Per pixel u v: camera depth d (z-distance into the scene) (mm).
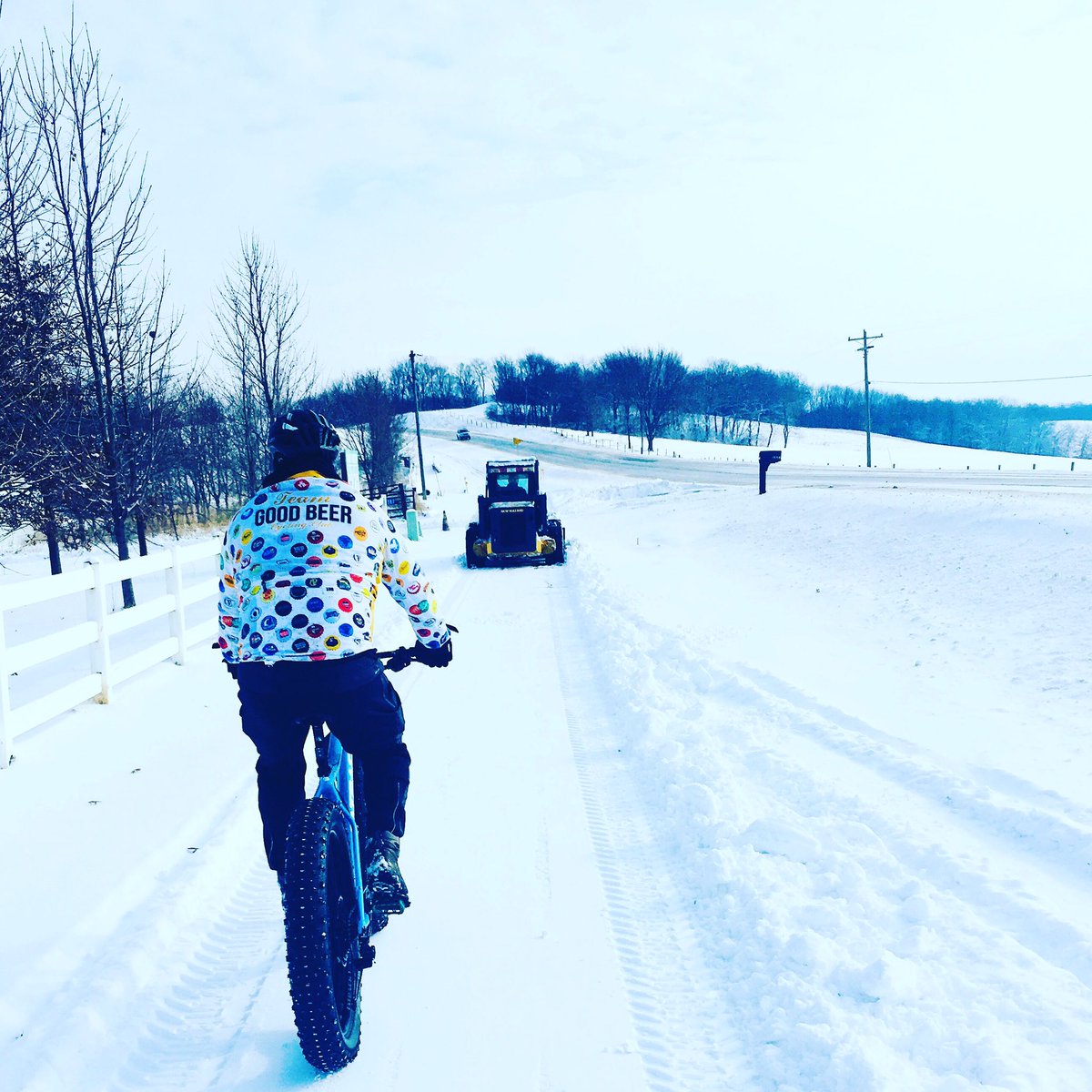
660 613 11422
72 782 5105
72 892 3709
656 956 3365
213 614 11672
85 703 6902
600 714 6844
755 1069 2676
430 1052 2754
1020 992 2951
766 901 3615
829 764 5578
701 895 3861
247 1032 2891
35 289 11422
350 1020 2641
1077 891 3820
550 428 125438
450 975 3225
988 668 7934
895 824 4469
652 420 97688
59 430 12070
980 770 5355
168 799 4816
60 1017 2836
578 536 24641
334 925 2539
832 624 10555
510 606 12477
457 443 95375
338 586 2570
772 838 4242
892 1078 2514
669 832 4551
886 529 16375
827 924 3463
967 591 11102
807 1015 2865
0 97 11062
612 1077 2629
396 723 2824
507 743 6109
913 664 8344
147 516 14812
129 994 3047
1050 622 9039
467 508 42062
